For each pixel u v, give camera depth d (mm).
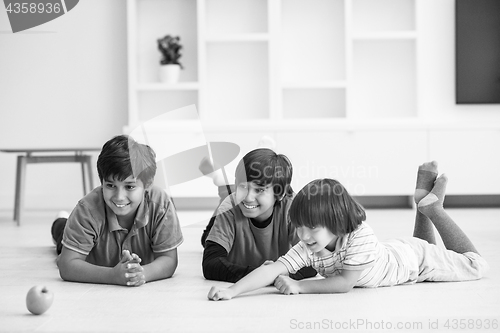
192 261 2152
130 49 4617
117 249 1818
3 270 2020
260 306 1431
